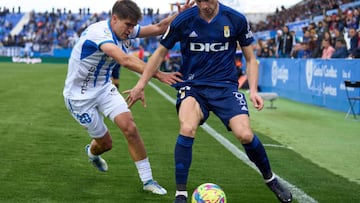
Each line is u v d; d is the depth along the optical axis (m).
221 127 26.28
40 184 14.12
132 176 15.30
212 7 12.10
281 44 56.66
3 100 38.06
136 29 13.97
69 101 13.80
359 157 19.50
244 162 17.59
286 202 12.48
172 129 25.50
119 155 18.47
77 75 13.51
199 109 12.48
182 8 14.38
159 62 12.62
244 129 11.97
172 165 17.08
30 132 23.33
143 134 23.84
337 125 28.81
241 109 12.30
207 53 12.59
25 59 138.62
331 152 20.50
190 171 16.12
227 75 12.77
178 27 12.42
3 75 71.38
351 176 16.19
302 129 27.17
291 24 76.44
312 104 40.47
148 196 13.12
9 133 22.98
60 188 13.74
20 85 53.25
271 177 12.52
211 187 11.55
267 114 34.16
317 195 13.58
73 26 160.25
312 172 16.59
